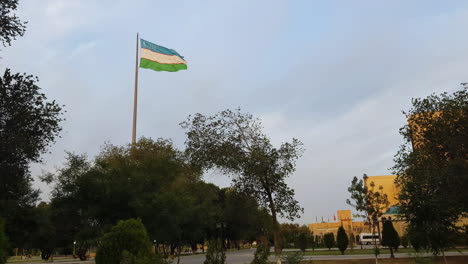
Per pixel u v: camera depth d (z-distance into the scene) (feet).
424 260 46.78
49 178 71.82
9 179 52.60
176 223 68.54
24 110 48.49
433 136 43.78
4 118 48.11
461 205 43.16
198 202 124.26
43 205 119.85
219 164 80.64
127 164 70.69
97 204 65.05
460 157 41.42
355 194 102.32
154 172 72.59
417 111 46.73
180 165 95.20
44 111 51.60
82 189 66.28
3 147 47.09
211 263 27.35
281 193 81.10
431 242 54.95
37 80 51.62
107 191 61.52
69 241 108.17
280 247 80.84
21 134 48.49
